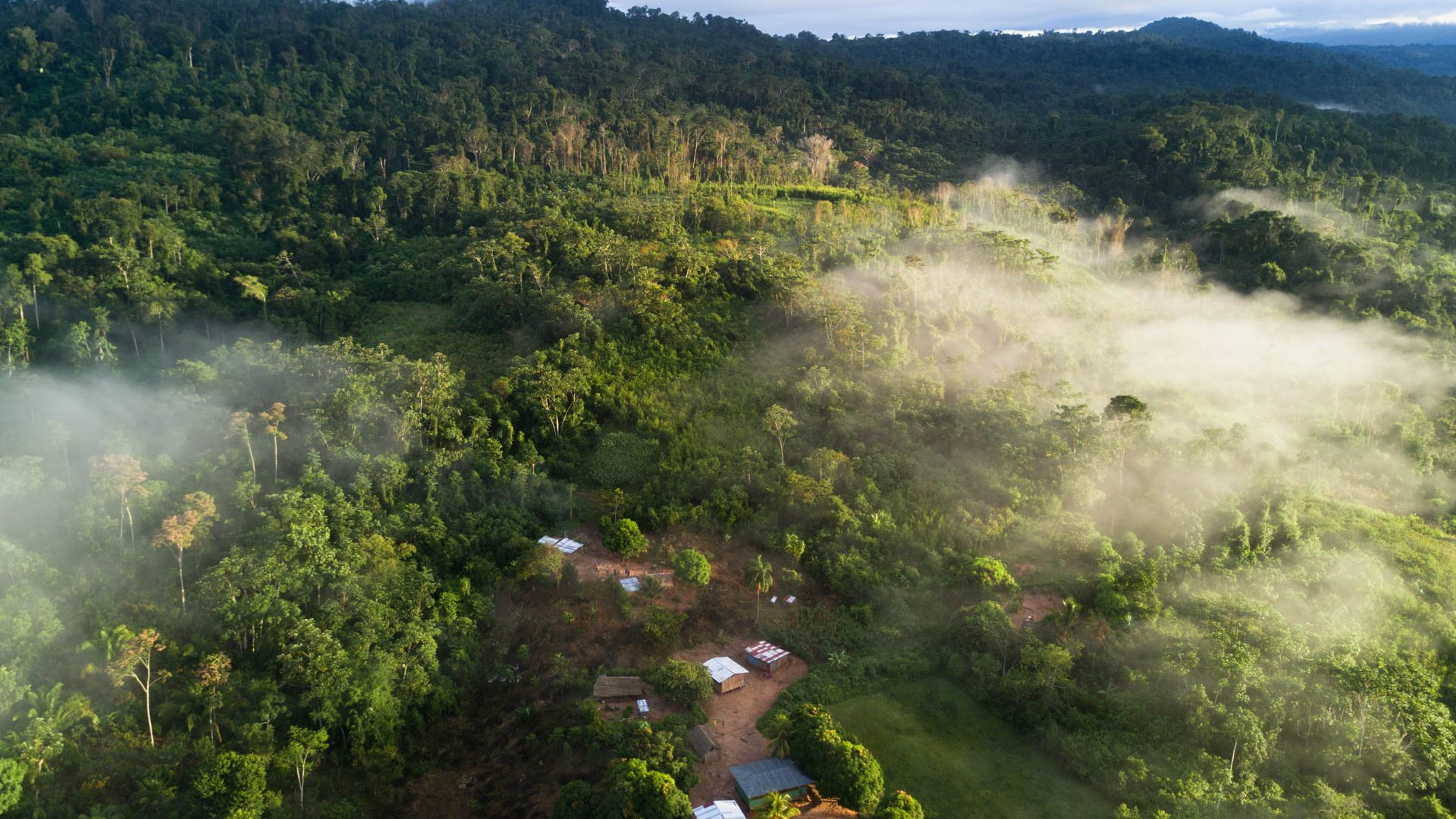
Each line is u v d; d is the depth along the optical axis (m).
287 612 77.69
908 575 92.12
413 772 73.50
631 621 86.06
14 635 68.31
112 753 65.69
